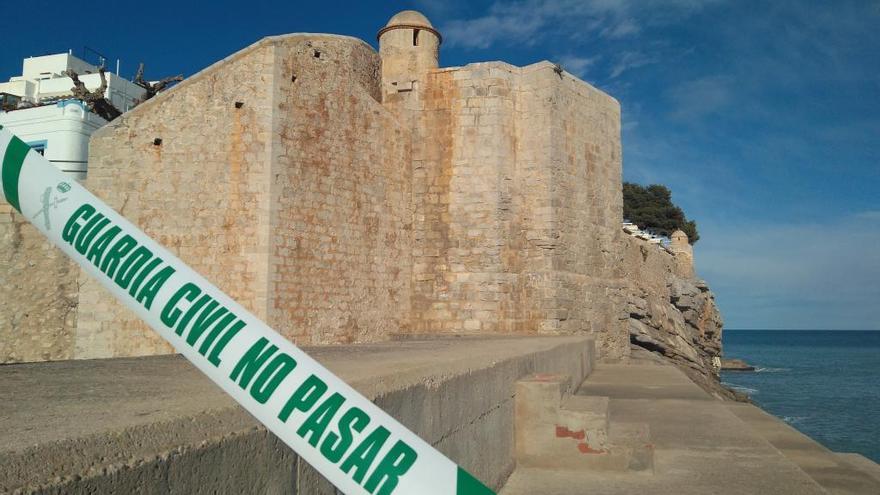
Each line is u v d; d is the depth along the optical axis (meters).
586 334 22.94
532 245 22.50
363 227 19.97
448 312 21.72
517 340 16.42
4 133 1.60
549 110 22.67
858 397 53.00
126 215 16.42
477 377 6.30
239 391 1.29
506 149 22.45
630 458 7.78
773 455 8.65
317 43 18.91
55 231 1.50
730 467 8.05
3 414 2.89
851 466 9.45
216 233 16.83
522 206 22.72
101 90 30.77
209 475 2.35
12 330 16.62
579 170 24.22
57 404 3.35
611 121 26.83
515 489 7.05
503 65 22.69
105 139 16.55
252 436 2.63
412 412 4.52
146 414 2.77
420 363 6.36
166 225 16.64
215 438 2.43
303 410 1.24
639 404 13.10
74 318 16.56
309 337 17.80
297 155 17.92
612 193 26.55
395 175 21.58
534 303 22.16
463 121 22.38
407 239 22.00
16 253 16.86
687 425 10.80
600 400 8.70
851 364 102.88
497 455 7.02
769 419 13.23
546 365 10.83
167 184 16.75
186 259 16.61
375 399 3.84
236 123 17.23
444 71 22.66
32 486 1.67
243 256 16.88
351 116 19.77
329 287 18.56
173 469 2.17
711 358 58.75
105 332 16.17
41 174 1.54
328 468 1.21
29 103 34.31
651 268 44.34
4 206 16.97
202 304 1.36
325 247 18.53
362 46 20.94
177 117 16.97
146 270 1.41
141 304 1.40
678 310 49.78
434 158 22.41
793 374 81.25
